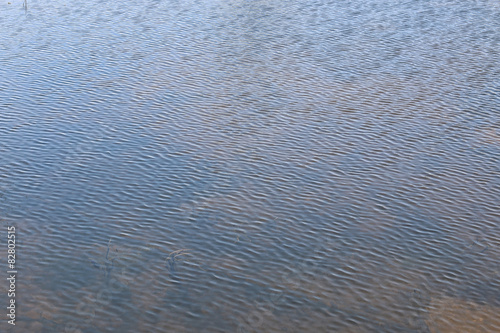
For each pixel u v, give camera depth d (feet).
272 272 55.62
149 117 84.58
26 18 124.98
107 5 135.13
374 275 55.57
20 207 63.26
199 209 64.13
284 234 60.75
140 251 57.57
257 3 139.85
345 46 113.19
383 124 83.92
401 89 95.09
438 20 127.34
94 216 62.44
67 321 49.11
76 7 133.28
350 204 65.82
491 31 120.26
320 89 95.04
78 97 89.92
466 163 74.28
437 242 60.03
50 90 91.86
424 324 50.16
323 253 58.23
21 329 47.91
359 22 126.41
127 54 107.04
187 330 48.78
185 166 72.38
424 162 74.38
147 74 98.99
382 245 59.57
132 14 128.98
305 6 137.39
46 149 75.05
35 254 56.54
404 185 69.46
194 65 103.19
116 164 72.23
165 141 78.13
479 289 54.19
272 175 71.00
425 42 115.03
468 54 108.99
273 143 78.43
